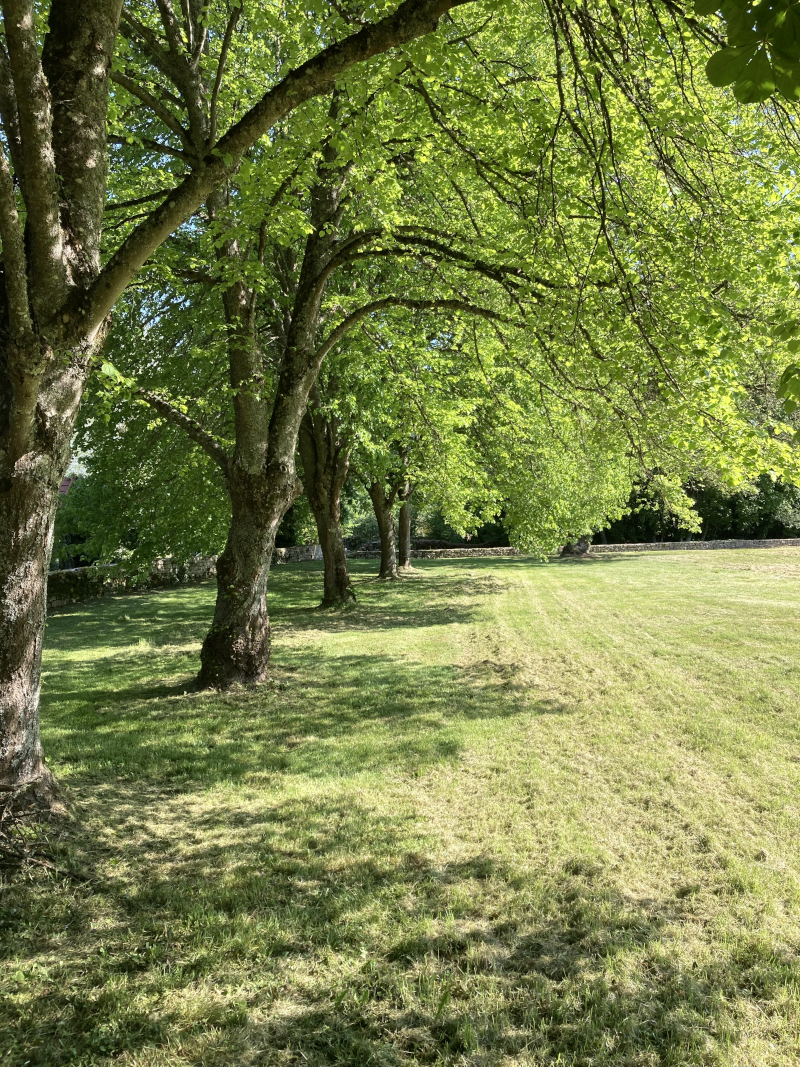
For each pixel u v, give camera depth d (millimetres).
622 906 3939
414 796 5598
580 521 17781
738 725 7234
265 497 9461
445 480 14008
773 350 6633
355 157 5273
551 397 11406
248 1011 3104
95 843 4641
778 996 3180
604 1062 2816
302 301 9328
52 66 4508
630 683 9234
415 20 3508
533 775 5973
